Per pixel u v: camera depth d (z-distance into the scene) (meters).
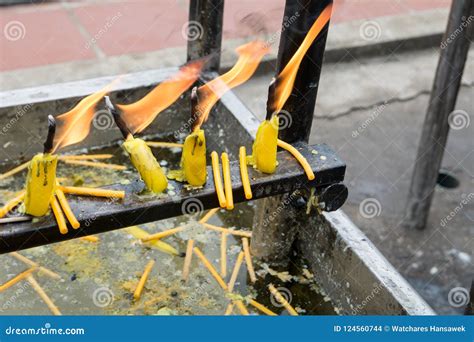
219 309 1.82
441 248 2.70
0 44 3.76
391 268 1.70
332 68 3.95
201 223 2.09
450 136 3.44
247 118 2.22
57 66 3.62
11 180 2.17
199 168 1.47
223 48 3.80
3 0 4.12
